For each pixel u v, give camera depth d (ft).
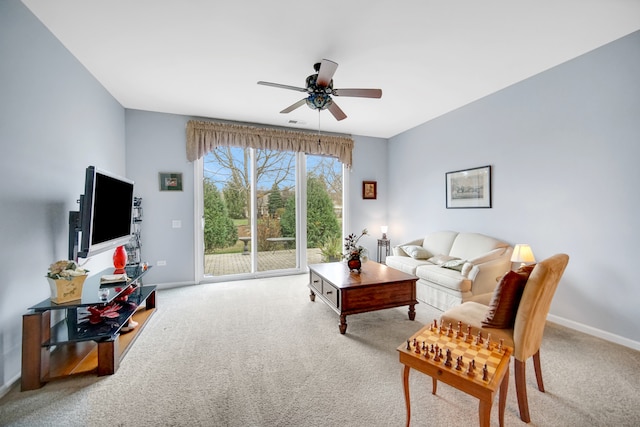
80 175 8.68
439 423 4.84
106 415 5.04
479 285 9.59
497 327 5.45
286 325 8.98
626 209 7.55
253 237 15.02
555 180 9.19
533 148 9.83
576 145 8.61
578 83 8.54
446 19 6.81
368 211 17.70
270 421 4.90
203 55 8.39
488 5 6.32
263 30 7.23
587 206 8.37
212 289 12.92
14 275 5.94
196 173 13.66
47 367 6.05
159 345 7.65
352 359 6.95
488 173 11.44
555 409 5.16
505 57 8.57
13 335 5.89
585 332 8.36
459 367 4.14
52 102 7.27
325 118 14.24
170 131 13.32
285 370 6.47
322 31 7.27
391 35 7.45
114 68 9.10
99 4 6.25
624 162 7.58
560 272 5.27
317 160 16.65
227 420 4.92
